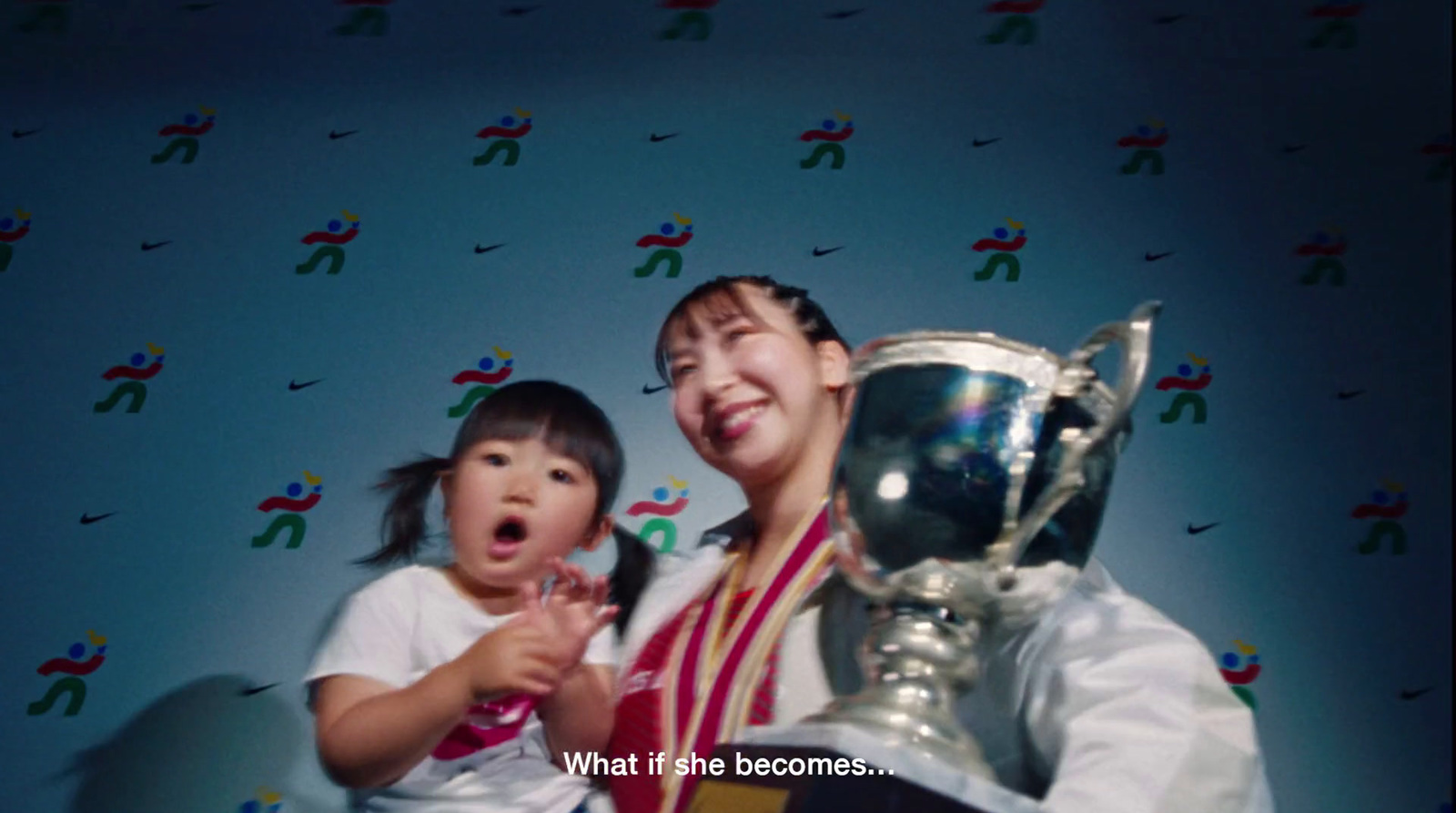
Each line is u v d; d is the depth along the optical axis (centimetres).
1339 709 138
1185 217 159
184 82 174
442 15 175
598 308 159
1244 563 143
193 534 151
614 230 162
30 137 171
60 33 177
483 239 163
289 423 156
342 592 148
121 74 174
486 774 130
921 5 171
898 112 166
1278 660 139
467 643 139
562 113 169
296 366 159
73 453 156
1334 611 141
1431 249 157
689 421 139
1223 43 168
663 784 119
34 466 155
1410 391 150
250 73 174
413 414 156
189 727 143
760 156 165
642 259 161
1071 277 157
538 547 143
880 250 159
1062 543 92
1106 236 158
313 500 152
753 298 146
